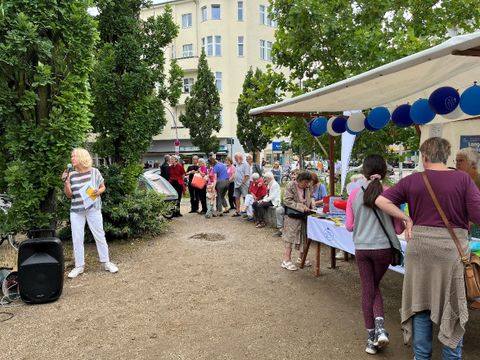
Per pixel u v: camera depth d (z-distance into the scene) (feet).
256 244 26.66
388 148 27.12
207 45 116.47
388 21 26.12
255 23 118.01
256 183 34.81
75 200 19.70
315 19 24.12
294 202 20.01
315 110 19.92
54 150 19.54
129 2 27.53
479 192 9.07
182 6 121.39
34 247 16.37
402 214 9.75
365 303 11.85
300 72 27.14
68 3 19.48
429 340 9.59
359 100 17.35
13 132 19.04
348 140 24.38
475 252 10.89
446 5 25.58
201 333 13.41
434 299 9.14
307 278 19.07
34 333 13.65
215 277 19.51
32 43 17.88
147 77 26.94
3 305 16.21
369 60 23.15
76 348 12.53
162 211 29.81
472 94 11.92
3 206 22.41
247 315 14.83
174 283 18.69
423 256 9.26
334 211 19.13
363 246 11.68
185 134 122.72
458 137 18.67
